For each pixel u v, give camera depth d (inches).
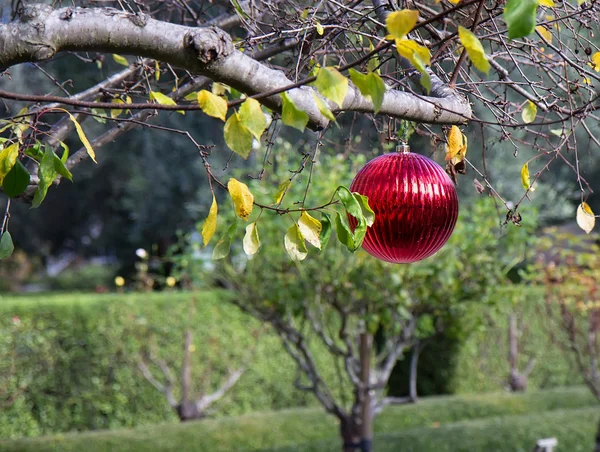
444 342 439.5
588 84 106.9
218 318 386.6
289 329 254.1
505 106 107.0
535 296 444.1
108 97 115.7
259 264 247.4
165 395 369.7
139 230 592.7
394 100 79.3
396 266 234.7
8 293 660.7
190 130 478.3
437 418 402.6
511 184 415.2
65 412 350.6
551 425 360.8
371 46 102.7
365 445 255.8
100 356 359.3
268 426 364.8
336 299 243.0
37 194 67.8
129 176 609.0
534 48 109.0
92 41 66.4
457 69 87.6
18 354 342.3
